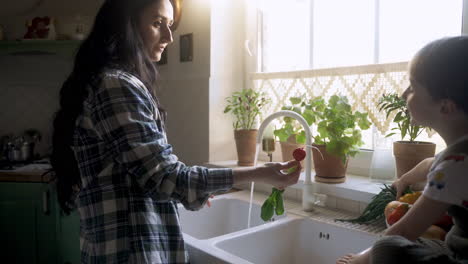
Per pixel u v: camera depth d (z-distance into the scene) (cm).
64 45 244
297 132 167
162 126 94
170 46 221
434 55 69
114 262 84
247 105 190
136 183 88
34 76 261
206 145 202
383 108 142
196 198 81
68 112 89
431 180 69
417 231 71
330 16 176
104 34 90
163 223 93
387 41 156
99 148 87
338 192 142
